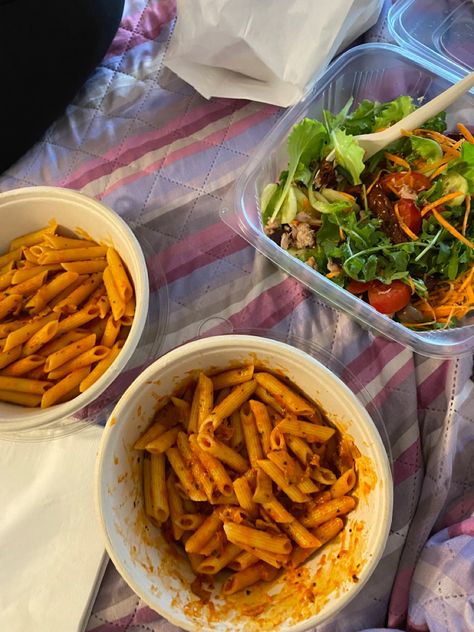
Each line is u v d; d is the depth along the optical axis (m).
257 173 0.37
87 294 0.37
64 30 0.35
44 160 0.41
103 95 0.42
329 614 0.29
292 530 0.32
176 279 0.38
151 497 0.33
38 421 0.32
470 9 0.41
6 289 0.36
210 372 0.34
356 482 0.32
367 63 0.39
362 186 0.37
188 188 0.40
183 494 0.34
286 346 0.31
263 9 0.35
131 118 0.41
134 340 0.32
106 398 0.36
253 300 0.37
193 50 0.39
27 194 0.36
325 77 0.38
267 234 0.37
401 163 0.36
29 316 0.36
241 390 0.33
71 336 0.35
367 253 0.35
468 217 0.36
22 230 0.38
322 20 0.35
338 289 0.33
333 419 0.33
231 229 0.39
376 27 0.42
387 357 0.36
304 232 0.36
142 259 0.34
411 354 0.36
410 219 0.35
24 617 0.33
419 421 0.36
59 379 0.35
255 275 0.38
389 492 0.29
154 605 0.29
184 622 0.29
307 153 0.37
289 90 0.39
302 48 0.36
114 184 0.40
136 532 0.32
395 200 0.37
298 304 0.37
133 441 0.33
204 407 0.33
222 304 0.37
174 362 0.31
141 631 0.33
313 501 0.33
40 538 0.34
